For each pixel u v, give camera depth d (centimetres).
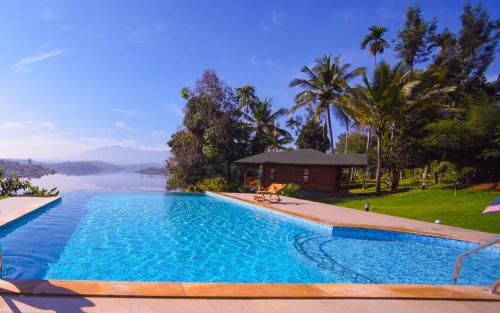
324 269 792
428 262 894
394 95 2597
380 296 473
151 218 1398
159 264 780
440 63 3688
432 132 2978
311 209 1667
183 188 3353
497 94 3494
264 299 442
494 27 3547
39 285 426
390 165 3188
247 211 1703
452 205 1905
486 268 849
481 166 2855
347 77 3828
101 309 374
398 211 1769
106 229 1129
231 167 3728
